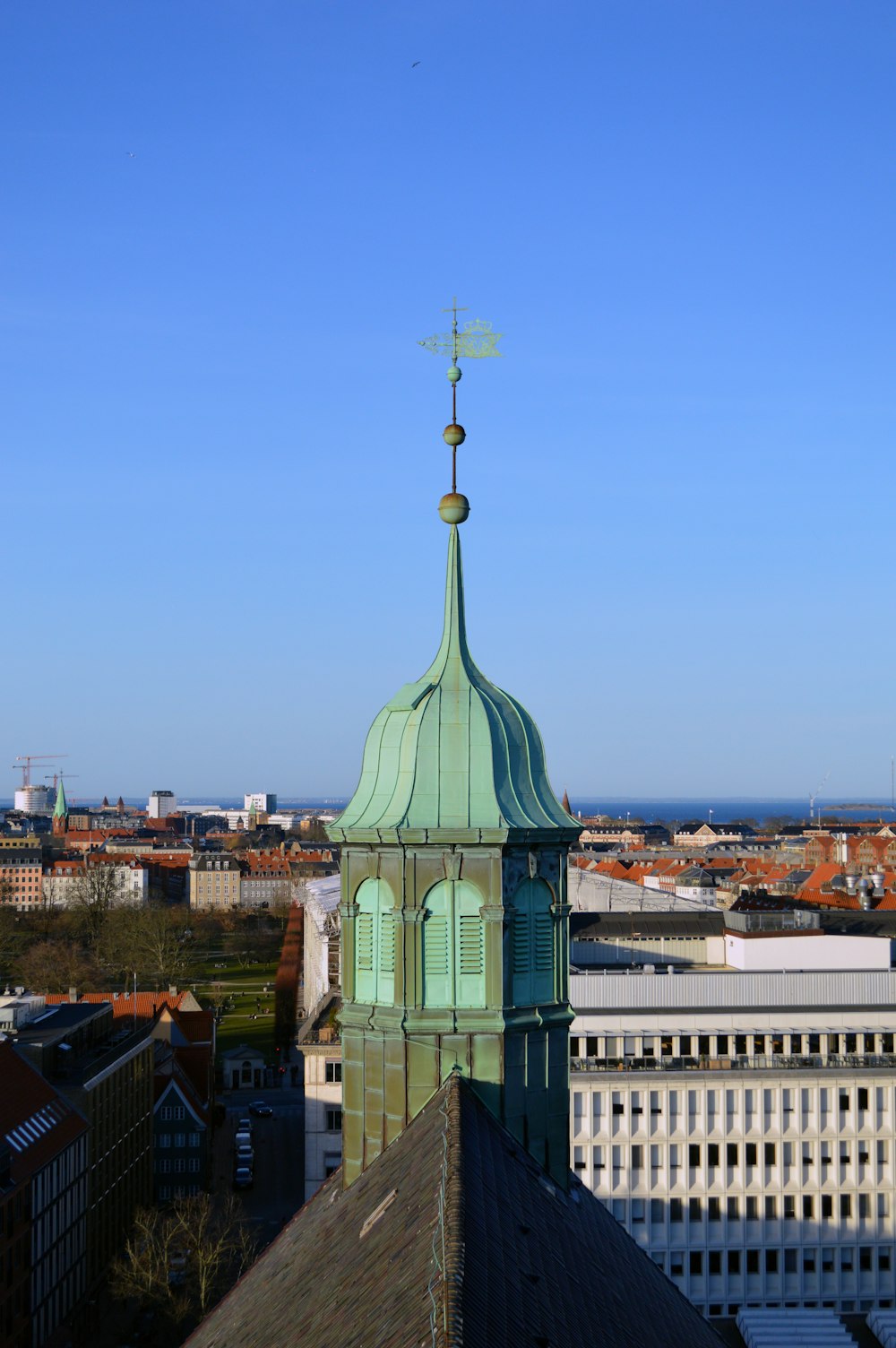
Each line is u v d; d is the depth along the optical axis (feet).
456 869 94.43
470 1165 76.48
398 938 95.14
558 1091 97.14
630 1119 325.62
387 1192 84.12
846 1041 333.21
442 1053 93.91
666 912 427.33
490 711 99.25
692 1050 330.54
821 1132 329.31
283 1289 87.04
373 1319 65.67
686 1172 326.24
